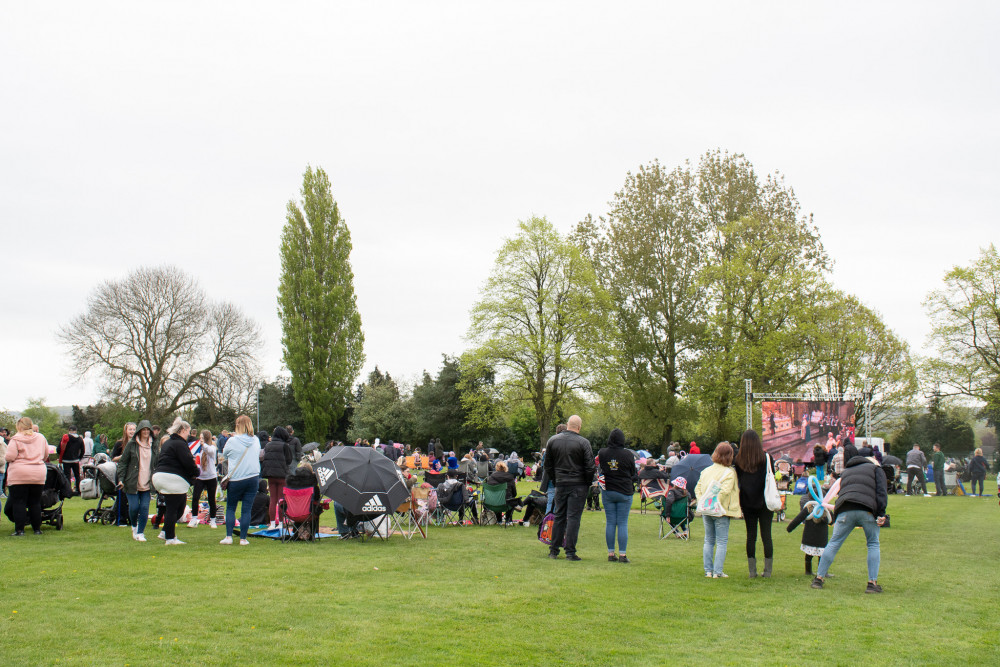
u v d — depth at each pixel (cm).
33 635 613
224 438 2242
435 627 686
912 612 784
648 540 1388
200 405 4666
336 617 707
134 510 1210
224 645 604
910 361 4241
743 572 1034
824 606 809
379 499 1234
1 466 1512
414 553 1150
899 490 2917
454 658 593
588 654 617
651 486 1533
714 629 706
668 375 4284
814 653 628
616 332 4175
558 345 4094
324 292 4625
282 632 651
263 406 5700
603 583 920
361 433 5866
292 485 1262
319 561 1034
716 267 3784
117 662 551
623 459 1107
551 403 4234
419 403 5506
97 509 1455
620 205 4441
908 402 4294
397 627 679
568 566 1052
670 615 758
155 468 1153
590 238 4747
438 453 2970
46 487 1321
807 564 1025
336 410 4662
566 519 1141
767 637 679
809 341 3816
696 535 1467
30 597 750
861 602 832
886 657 618
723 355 3759
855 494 890
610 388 4125
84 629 636
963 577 999
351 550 1164
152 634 629
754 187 4206
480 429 5359
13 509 1213
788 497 2488
